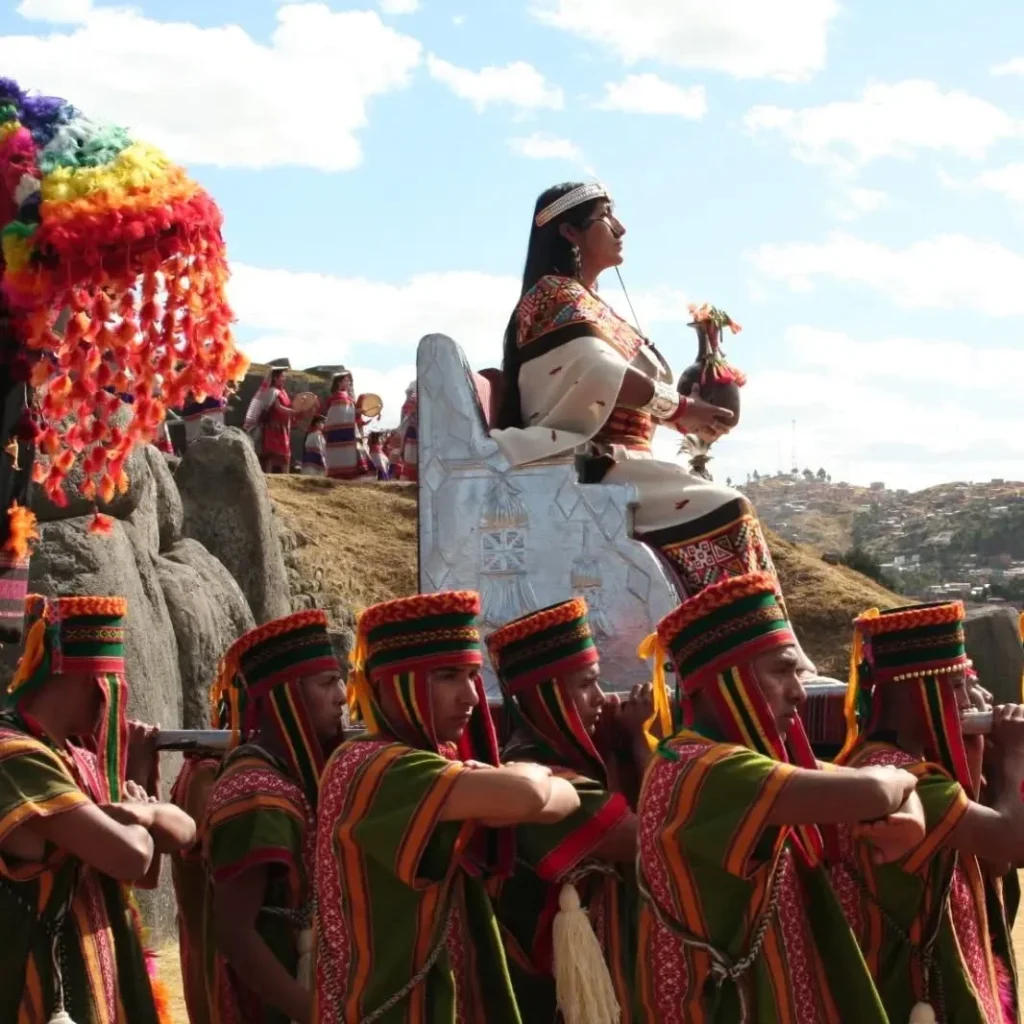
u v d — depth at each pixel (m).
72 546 9.31
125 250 4.40
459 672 4.36
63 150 4.45
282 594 14.72
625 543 6.19
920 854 4.68
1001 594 75.50
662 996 4.34
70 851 4.32
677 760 4.30
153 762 5.51
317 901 4.30
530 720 5.05
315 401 25.27
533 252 6.98
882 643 5.07
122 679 4.78
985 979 4.98
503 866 4.45
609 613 6.17
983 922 5.06
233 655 5.22
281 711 5.06
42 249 4.37
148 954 4.90
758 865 4.16
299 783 5.02
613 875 4.80
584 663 5.02
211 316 4.66
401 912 4.16
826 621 21.17
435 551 6.39
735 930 4.25
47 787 4.29
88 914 4.52
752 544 6.36
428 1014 4.14
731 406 7.12
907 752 5.02
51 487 4.76
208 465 14.20
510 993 4.32
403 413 26.02
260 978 4.74
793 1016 4.26
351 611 17.61
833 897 4.36
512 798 4.04
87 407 4.67
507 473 6.34
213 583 11.93
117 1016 4.55
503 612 6.27
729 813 4.14
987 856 4.75
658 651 4.62
